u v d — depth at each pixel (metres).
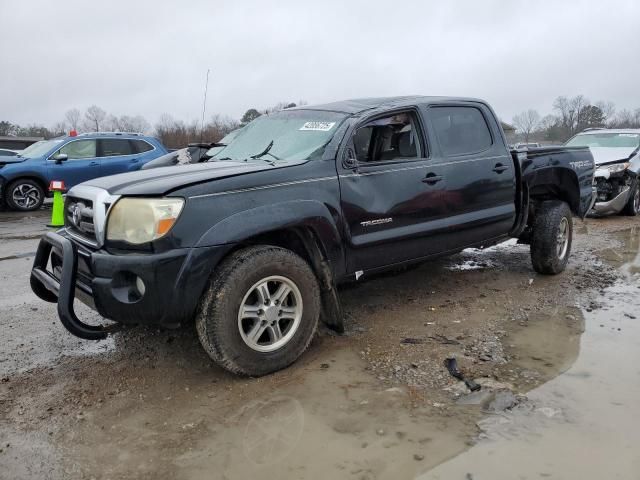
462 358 3.67
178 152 5.96
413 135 4.47
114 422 2.96
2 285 5.70
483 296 5.06
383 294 5.16
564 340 3.96
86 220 3.49
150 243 3.07
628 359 3.62
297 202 3.52
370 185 3.98
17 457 2.65
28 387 3.38
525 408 3.00
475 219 4.76
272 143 4.31
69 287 3.25
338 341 4.00
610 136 11.58
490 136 5.04
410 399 3.12
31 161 12.27
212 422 2.94
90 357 3.82
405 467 2.50
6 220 11.05
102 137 12.77
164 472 2.52
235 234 3.22
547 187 5.67
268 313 3.42
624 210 10.61
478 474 2.44
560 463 2.51
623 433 2.74
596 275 5.79
